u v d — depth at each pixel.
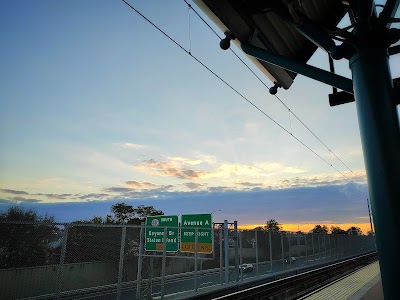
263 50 5.71
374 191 3.54
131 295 13.03
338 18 6.53
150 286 12.03
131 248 16.03
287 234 23.05
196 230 13.64
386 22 3.93
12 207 19.08
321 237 29.06
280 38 6.45
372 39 3.91
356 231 118.62
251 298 11.20
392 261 3.30
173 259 18.95
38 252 9.54
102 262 12.75
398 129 3.62
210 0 4.87
